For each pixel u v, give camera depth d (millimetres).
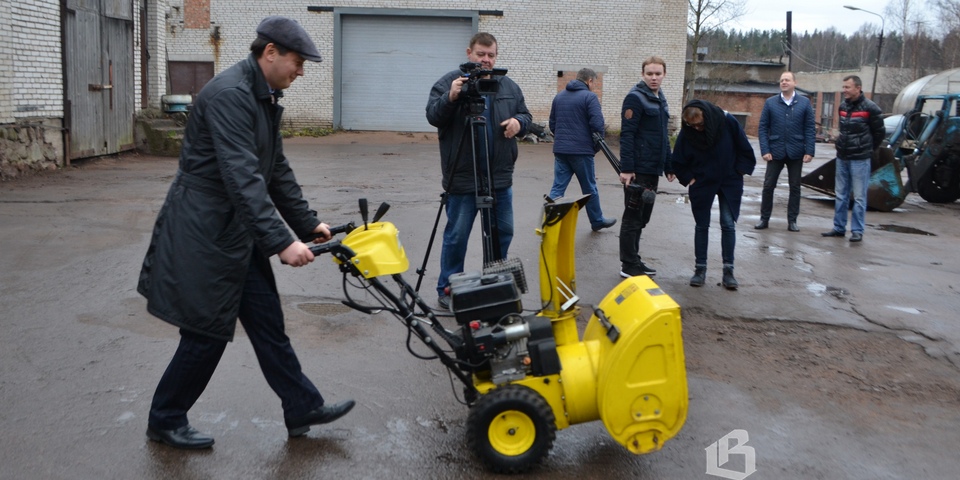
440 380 4625
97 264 6832
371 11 25188
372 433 3965
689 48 45250
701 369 4992
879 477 3699
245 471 3562
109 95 14914
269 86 3539
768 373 4973
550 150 21219
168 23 25484
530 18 25562
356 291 6316
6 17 11852
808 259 8188
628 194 6973
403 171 14703
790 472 3715
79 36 13789
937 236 10031
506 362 3645
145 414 4062
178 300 3449
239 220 3480
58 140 13227
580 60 25844
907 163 13789
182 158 3486
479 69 5230
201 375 3660
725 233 6855
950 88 21531
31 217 8742
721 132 6711
